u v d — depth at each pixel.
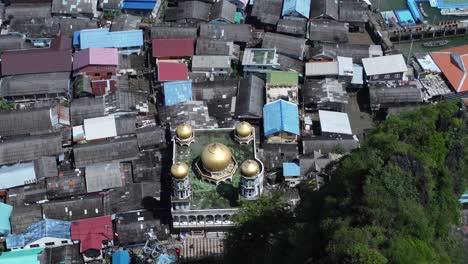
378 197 69.81
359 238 65.38
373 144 78.75
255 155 106.62
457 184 77.62
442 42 153.38
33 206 107.38
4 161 115.31
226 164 100.75
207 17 152.75
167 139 119.81
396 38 153.12
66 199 109.12
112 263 100.31
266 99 128.25
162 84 132.75
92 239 100.94
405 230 68.38
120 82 134.12
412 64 139.62
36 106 128.88
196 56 138.25
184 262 103.44
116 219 105.25
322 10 152.50
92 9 152.50
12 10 152.38
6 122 122.56
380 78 135.00
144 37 148.75
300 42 142.12
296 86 130.50
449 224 74.12
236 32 146.62
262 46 142.25
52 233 102.06
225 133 111.19
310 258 70.69
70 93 133.88
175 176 94.94
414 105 128.88
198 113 123.69
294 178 112.12
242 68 140.12
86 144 117.06
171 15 153.50
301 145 120.38
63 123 123.94
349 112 132.62
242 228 88.69
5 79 133.00
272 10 154.12
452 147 78.56
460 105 86.81
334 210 74.06
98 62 135.00
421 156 74.88
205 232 105.62
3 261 98.62
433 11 161.25
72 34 147.12
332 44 142.25
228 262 88.31
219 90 130.88
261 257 83.31
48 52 137.62
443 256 69.12
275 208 89.88
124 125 122.06
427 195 72.25
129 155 116.62
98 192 110.94
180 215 100.62
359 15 153.00
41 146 117.19
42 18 149.25
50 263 99.81
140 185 109.81
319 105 129.38
